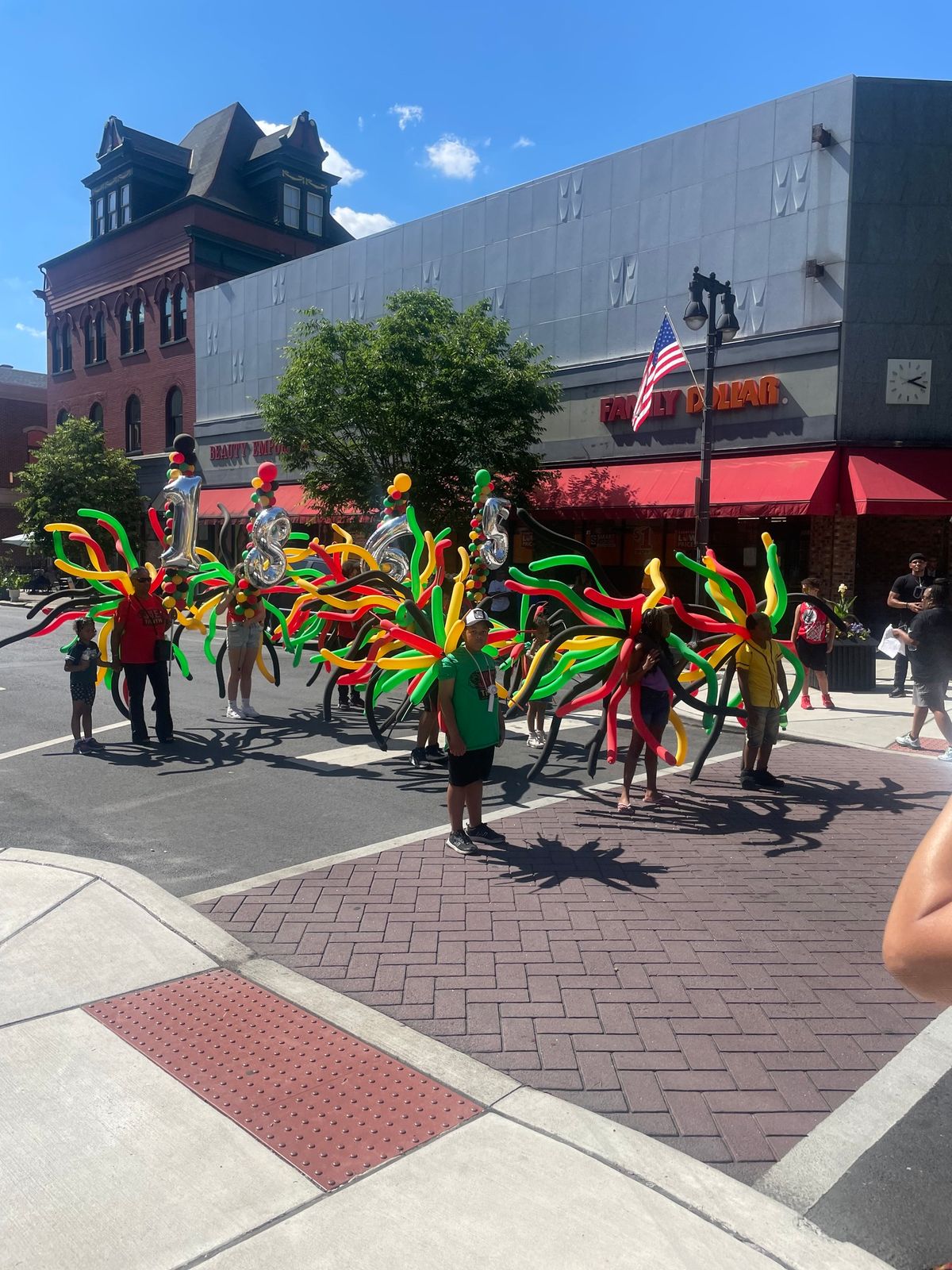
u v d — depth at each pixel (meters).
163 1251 2.66
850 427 16.55
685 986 4.39
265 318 28.38
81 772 8.54
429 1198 2.88
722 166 17.89
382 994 4.28
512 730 10.77
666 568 19.91
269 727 10.81
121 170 34.72
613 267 19.80
